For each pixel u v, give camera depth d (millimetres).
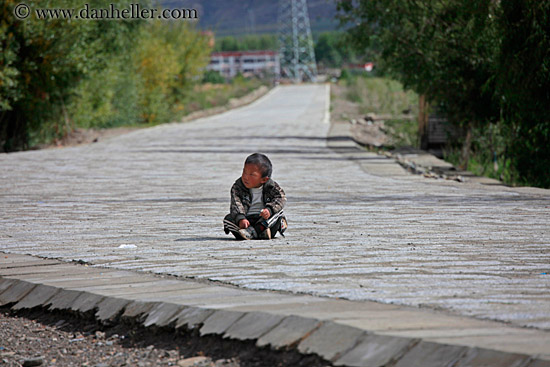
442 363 3479
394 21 28250
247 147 30453
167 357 4375
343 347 3830
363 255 7078
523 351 3396
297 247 7727
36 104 36000
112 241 8672
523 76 20484
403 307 4562
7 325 5531
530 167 22312
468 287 5293
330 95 91250
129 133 41688
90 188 16031
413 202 13125
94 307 5383
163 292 5465
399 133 41094
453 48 25969
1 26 31531
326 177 18766
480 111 27094
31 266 7066
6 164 22984
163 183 17156
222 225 10102
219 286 5641
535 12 19875
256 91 103312
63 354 4688
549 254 7094
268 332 4203
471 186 16609
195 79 64000
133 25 40562
